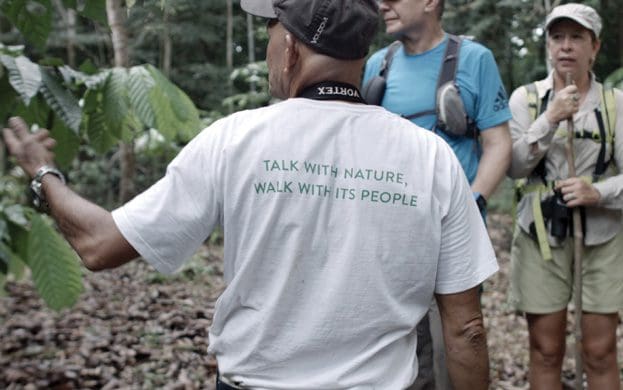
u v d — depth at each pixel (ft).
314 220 4.84
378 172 4.93
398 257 4.93
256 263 4.87
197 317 20.36
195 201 4.89
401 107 9.32
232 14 46.96
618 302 10.64
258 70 35.65
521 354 16.67
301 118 4.94
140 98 9.11
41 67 8.68
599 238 10.56
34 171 5.21
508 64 36.94
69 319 19.57
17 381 14.32
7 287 23.75
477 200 9.05
